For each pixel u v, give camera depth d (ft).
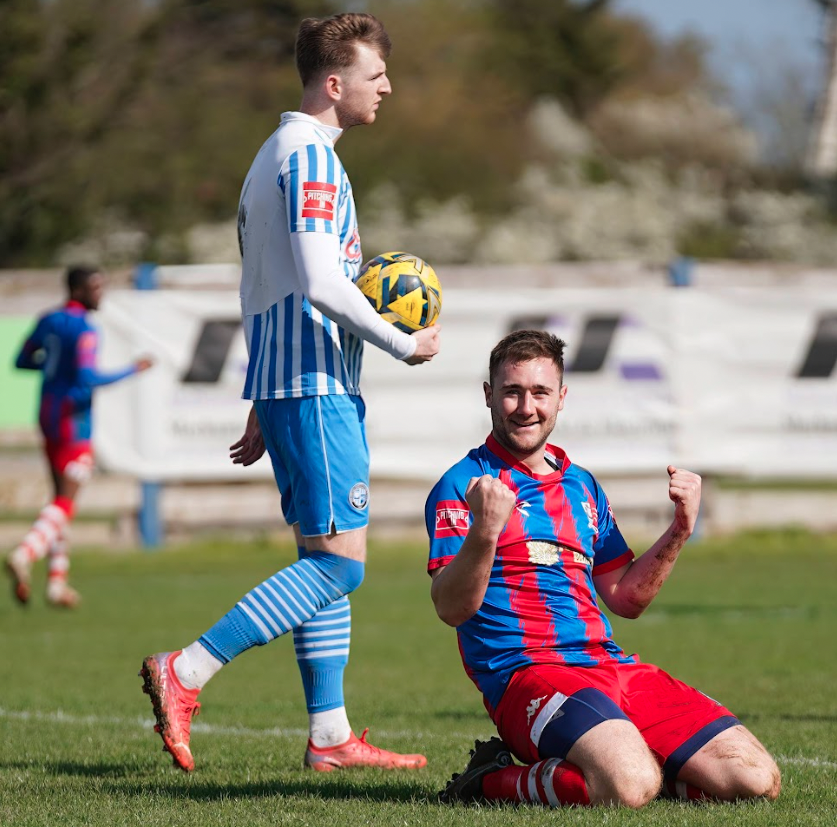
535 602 53.01
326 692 62.18
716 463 198.59
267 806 50.90
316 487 58.18
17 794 53.93
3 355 194.29
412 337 58.18
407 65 552.41
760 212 528.22
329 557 58.39
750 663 102.83
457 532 52.75
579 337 196.85
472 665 53.47
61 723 77.15
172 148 435.12
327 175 57.41
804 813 47.88
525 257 479.00
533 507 53.72
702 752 50.57
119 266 421.18
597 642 53.57
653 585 54.54
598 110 651.25
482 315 196.03
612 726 49.01
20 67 386.11
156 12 419.13
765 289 198.70
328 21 59.98
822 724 74.08
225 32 440.45
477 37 618.85
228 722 78.59
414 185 521.24
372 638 123.44
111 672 101.55
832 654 107.86
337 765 61.82
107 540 200.95
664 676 53.47
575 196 518.78
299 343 58.29
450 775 59.82
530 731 50.11
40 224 420.77
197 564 187.73
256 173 59.47
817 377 199.72
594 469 197.06
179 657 56.95
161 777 58.70
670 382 197.47
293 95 444.14
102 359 192.85
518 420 53.16
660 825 44.91
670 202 534.78
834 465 200.13
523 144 571.69
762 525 210.79
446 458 196.03
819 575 172.55
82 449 140.67
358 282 60.18
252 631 57.36
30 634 124.77
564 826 44.78
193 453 195.83
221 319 195.21
